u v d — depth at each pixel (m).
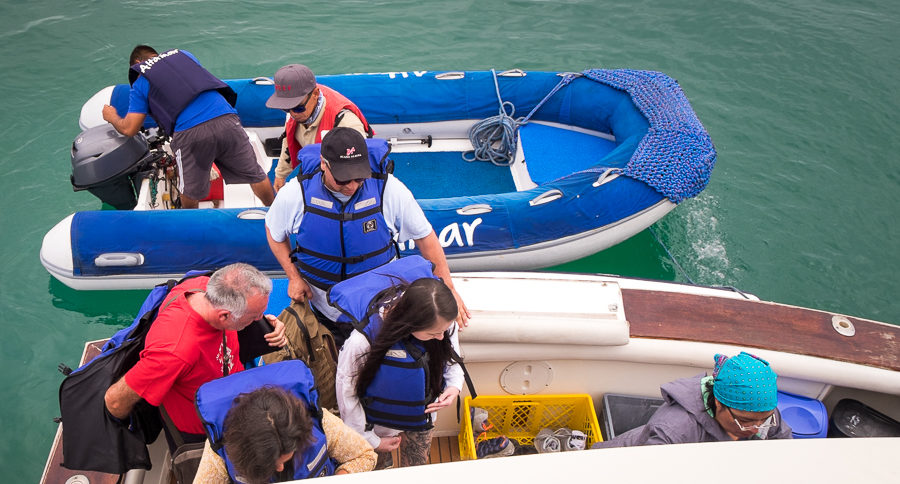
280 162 4.39
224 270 2.11
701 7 8.07
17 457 4.04
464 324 2.53
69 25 7.45
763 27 7.77
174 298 2.16
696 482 1.05
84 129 5.33
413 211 2.54
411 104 5.64
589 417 2.82
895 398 2.89
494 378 2.80
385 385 2.05
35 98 6.51
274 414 1.61
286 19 7.65
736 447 1.13
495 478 1.04
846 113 6.67
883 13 8.05
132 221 4.41
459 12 7.87
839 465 1.10
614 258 5.38
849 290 5.15
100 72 6.84
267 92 5.50
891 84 7.00
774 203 5.79
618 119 5.38
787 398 2.85
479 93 5.68
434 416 2.27
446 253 4.52
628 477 1.06
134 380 2.05
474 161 5.71
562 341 2.62
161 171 4.94
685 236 5.50
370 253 2.52
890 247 5.46
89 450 2.17
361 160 2.28
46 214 5.48
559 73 5.75
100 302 4.73
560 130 5.71
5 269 5.06
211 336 2.12
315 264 2.54
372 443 2.22
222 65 6.92
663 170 4.75
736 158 6.18
